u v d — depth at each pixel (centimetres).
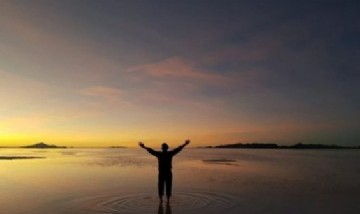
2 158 7388
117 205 1611
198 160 6744
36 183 2527
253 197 1833
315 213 1459
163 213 1439
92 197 1844
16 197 1884
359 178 2856
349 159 7069
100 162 5581
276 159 7119
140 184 2417
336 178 2852
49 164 4969
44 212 1491
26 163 5272
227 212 1465
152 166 4462
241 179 2762
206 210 1501
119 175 3125
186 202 1680
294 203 1670
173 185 2355
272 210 1515
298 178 2859
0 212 1500
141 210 1497
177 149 1747
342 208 1565
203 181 2606
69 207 1584
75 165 4712
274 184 2420
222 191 2052
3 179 2825
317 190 2114
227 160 6662
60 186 2339
